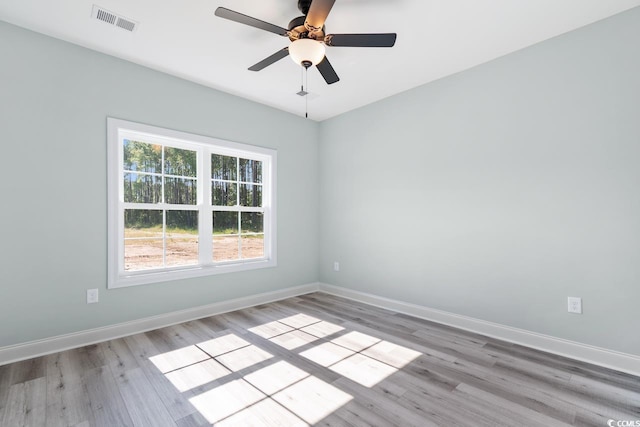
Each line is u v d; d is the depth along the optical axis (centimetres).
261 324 310
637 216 212
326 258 445
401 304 350
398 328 300
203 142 332
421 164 334
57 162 248
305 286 436
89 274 262
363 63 286
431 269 325
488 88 283
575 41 236
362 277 396
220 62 286
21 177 233
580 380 205
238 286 364
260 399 184
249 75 311
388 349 253
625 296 216
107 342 265
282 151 410
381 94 359
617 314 219
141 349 251
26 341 235
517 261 266
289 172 419
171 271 312
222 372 215
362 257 396
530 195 259
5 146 227
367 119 390
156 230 308
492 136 280
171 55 274
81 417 167
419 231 336
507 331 270
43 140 242
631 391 192
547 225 250
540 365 225
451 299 309
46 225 243
